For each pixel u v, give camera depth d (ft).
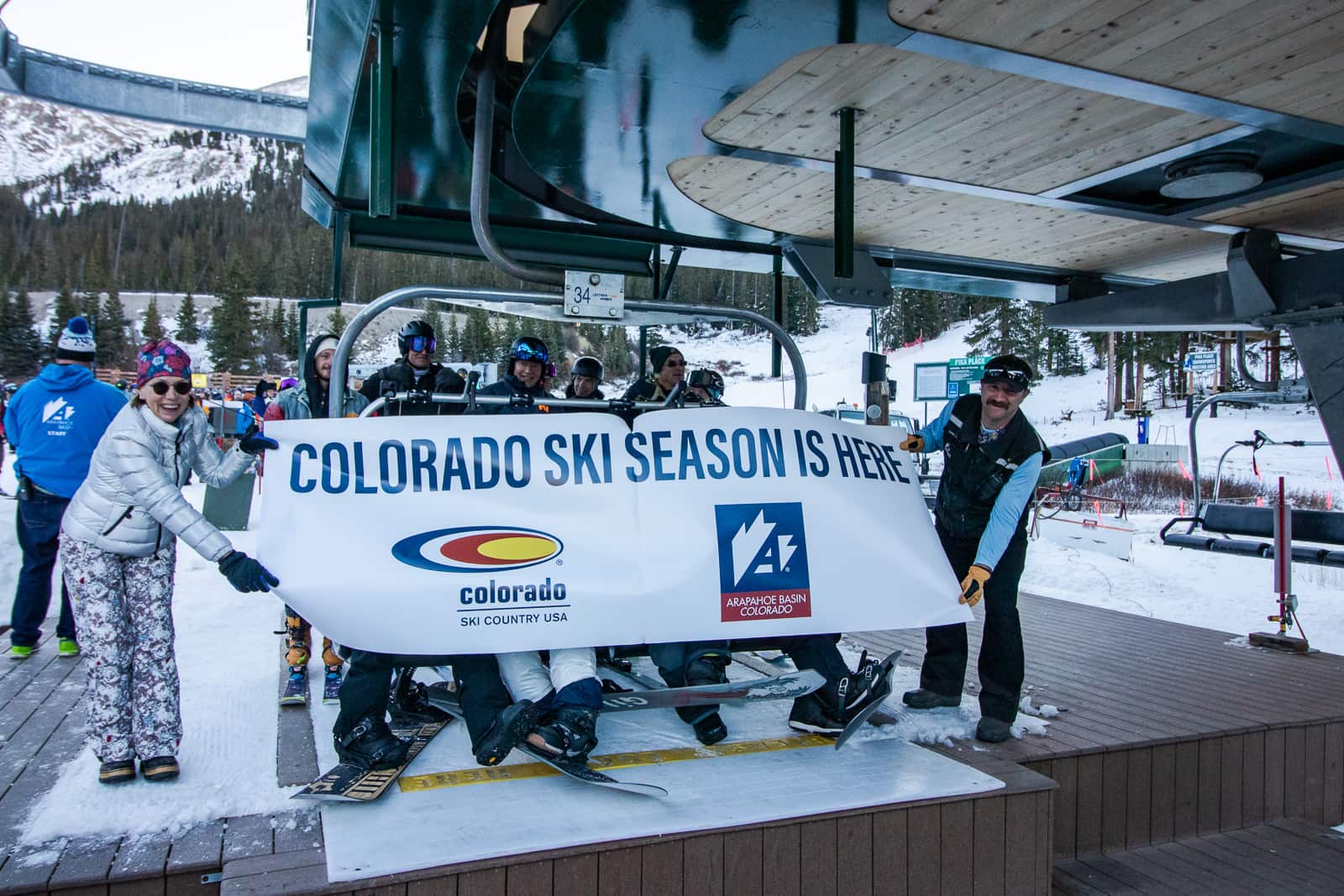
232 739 10.17
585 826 7.77
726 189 17.40
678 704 9.04
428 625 8.61
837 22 10.34
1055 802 10.53
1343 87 12.18
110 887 6.93
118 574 8.91
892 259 22.97
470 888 7.12
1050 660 16.01
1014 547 11.03
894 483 10.43
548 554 9.00
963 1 9.84
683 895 7.72
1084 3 9.89
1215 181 15.81
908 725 11.09
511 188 17.21
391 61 10.50
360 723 8.97
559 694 8.85
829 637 10.19
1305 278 18.86
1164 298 21.86
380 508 8.91
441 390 13.03
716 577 9.19
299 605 8.43
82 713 11.32
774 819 8.02
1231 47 10.98
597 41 10.80
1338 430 18.51
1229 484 66.69
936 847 8.64
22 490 13.96
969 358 50.70
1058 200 17.89
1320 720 12.46
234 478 9.57
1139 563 33.86
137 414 8.83
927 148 15.02
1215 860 10.77
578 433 9.50
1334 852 11.03
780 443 9.87
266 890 6.66
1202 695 13.62
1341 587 28.60
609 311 10.57
